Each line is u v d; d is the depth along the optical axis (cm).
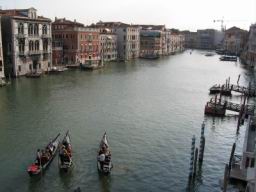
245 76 8638
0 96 5122
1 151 2962
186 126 3847
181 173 2650
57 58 8875
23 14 7231
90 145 3150
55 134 3434
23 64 7144
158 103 5034
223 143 3331
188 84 7044
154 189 2406
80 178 2506
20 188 2353
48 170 2603
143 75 8206
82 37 9375
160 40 15825
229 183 2431
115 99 5197
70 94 5434
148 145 3206
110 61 11569
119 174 2591
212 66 11231
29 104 4647
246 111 4181
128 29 12581
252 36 11588
